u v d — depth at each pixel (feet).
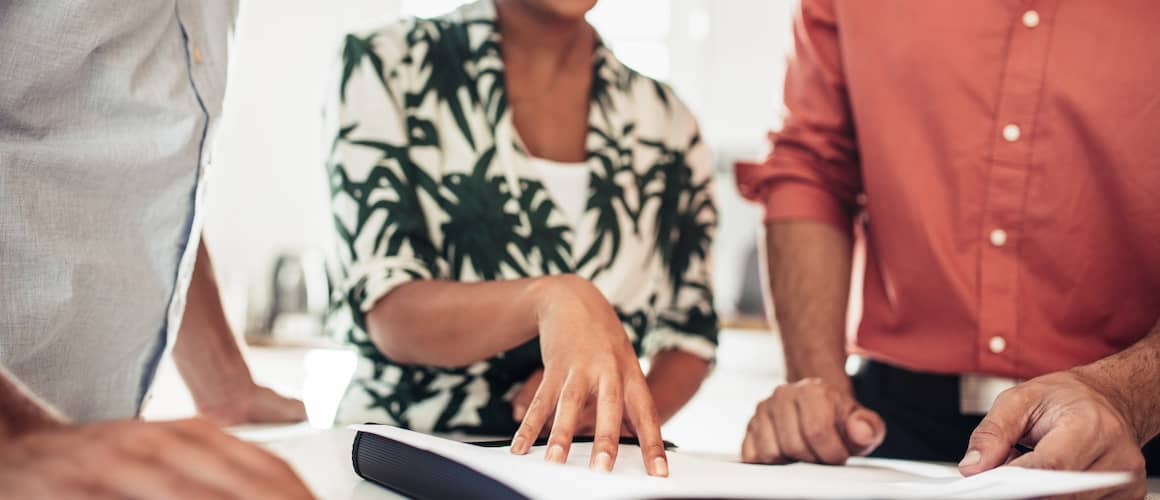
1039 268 3.02
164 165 2.33
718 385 8.83
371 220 2.97
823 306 3.26
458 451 1.65
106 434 1.18
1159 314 2.92
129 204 2.30
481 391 3.07
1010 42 2.97
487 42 3.29
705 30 11.28
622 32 11.38
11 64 2.10
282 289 10.52
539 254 3.18
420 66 3.26
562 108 3.42
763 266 3.57
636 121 3.50
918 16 3.10
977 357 3.08
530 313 2.42
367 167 3.03
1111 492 1.68
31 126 2.15
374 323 2.89
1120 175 2.85
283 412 3.11
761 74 11.21
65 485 1.10
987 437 1.96
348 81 3.14
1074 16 2.90
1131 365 2.23
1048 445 1.86
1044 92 2.93
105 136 2.25
